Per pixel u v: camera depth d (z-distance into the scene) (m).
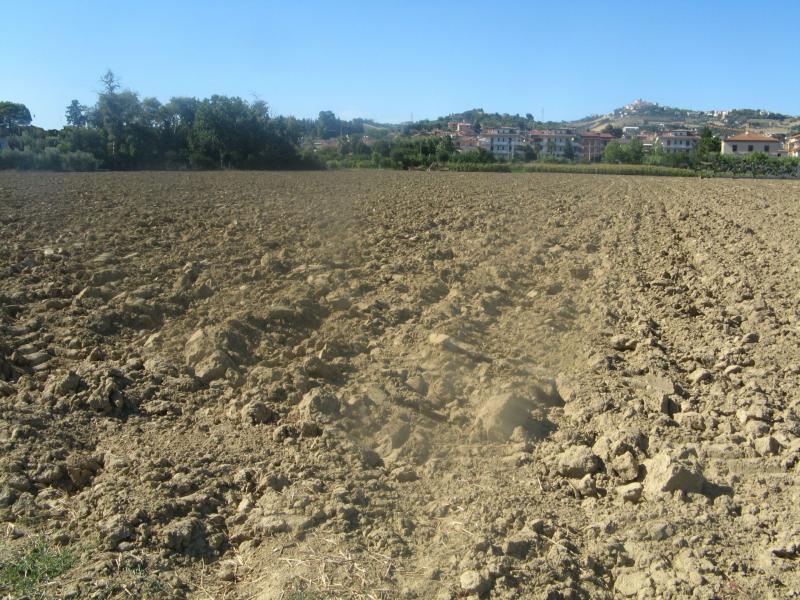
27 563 4.41
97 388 6.99
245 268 11.88
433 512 5.33
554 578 4.54
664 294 11.54
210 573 4.63
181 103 58.28
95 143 53.78
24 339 8.16
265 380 7.58
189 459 5.92
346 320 9.57
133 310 9.34
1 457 5.71
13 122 82.88
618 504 5.46
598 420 6.83
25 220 15.58
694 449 6.16
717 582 4.42
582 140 143.38
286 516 5.13
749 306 10.55
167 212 17.86
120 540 4.81
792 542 4.76
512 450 6.32
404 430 6.60
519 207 22.27
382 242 14.93
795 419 6.72
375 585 4.42
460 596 4.34
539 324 9.74
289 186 28.84
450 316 9.91
